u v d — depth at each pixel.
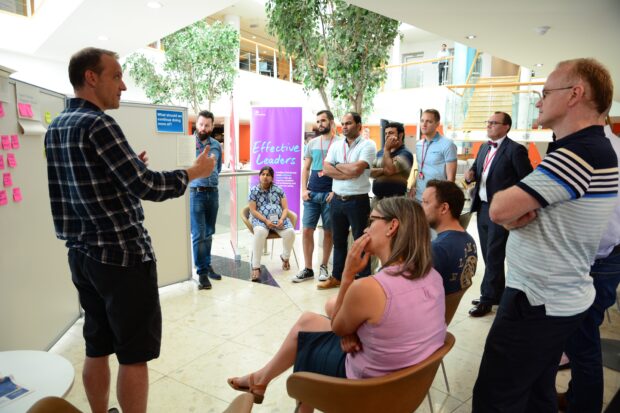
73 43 6.12
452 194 1.95
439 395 2.26
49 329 2.60
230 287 3.87
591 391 1.86
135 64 8.76
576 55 5.52
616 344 2.75
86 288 1.73
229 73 9.10
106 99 1.65
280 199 4.41
